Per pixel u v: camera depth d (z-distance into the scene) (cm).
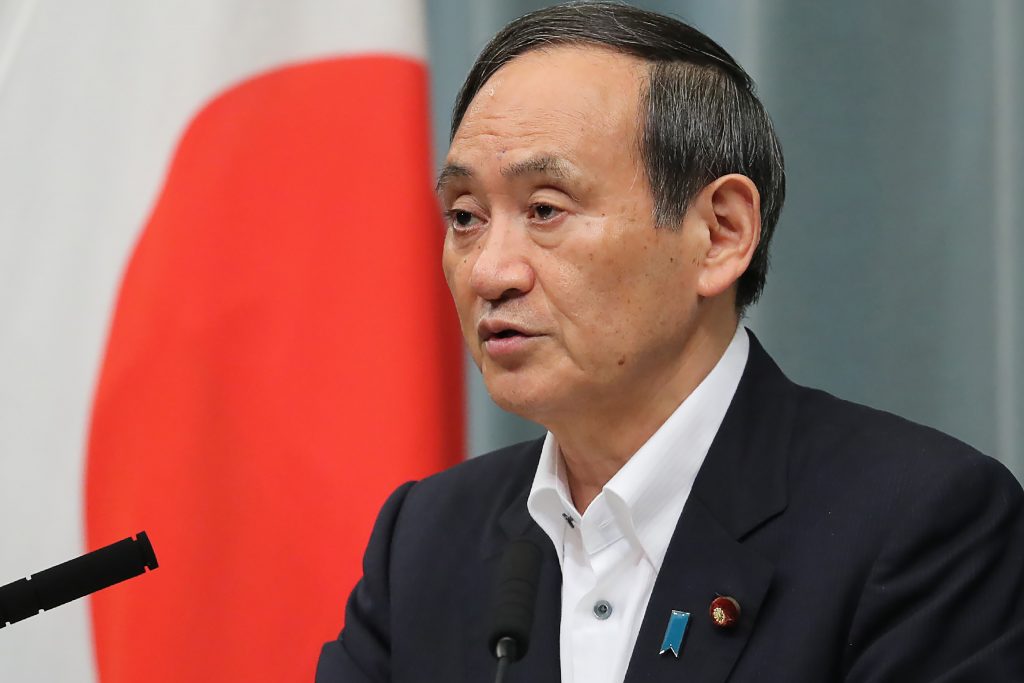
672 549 581
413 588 654
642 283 580
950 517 555
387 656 656
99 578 514
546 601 612
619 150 577
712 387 616
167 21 866
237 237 845
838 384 1013
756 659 545
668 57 601
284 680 817
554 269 572
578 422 602
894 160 1009
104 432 831
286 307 839
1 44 871
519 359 579
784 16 1021
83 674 820
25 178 855
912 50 1007
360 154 850
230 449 830
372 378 832
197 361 832
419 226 847
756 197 607
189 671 816
